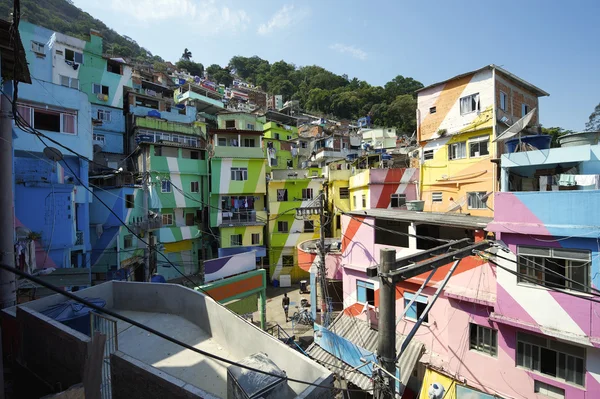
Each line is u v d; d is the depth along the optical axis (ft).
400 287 45.91
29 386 20.66
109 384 19.25
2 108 27.89
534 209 33.40
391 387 15.49
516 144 41.50
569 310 31.19
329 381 16.49
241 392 15.60
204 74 265.75
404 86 269.23
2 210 27.25
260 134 98.94
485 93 61.62
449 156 68.18
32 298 36.76
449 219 42.60
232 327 23.63
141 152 93.76
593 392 29.96
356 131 201.46
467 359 37.93
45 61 93.30
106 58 108.27
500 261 35.45
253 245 95.50
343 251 55.47
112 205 72.38
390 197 83.61
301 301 76.64
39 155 51.19
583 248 30.60
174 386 14.58
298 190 101.60
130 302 31.99
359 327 46.73
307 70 338.54
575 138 37.60
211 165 94.68
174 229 90.53
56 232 44.57
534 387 33.35
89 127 58.59
